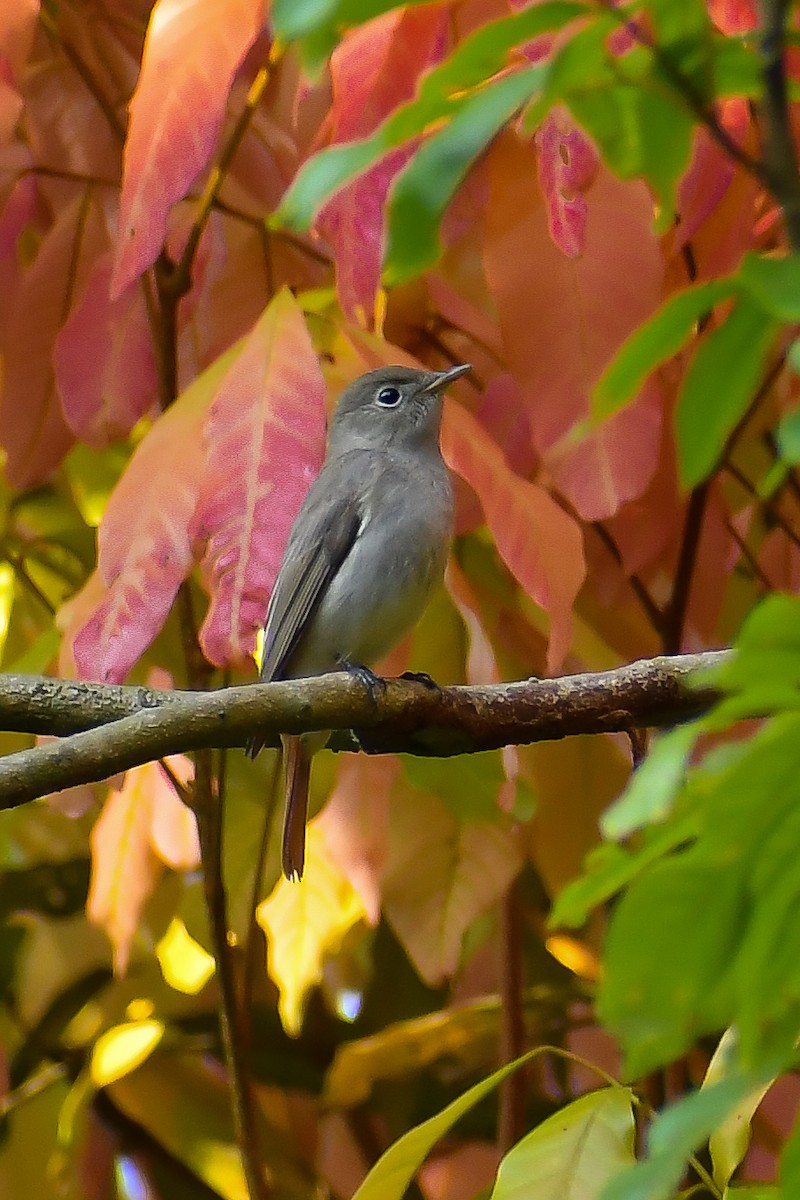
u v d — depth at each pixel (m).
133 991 9.62
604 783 8.09
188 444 6.21
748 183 6.65
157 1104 9.42
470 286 7.83
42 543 9.16
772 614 2.58
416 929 7.84
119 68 8.37
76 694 6.28
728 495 8.44
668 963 2.84
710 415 2.82
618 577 7.82
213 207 7.60
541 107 3.09
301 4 2.92
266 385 6.02
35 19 6.33
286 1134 9.41
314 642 8.62
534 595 6.13
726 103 6.11
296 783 7.69
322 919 7.92
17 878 10.09
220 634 5.77
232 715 5.96
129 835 8.02
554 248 6.38
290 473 5.91
